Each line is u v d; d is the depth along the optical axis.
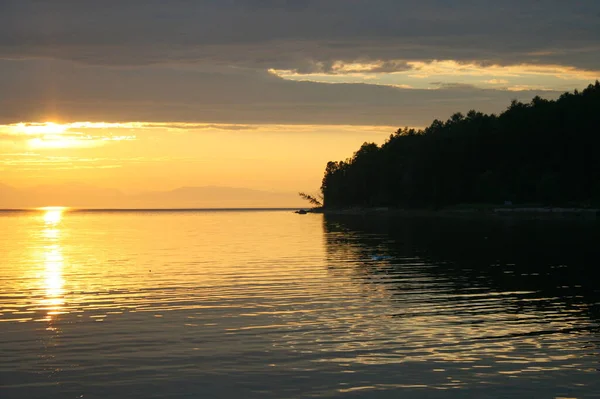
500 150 197.75
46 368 26.98
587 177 172.00
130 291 45.84
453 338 31.31
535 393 24.03
